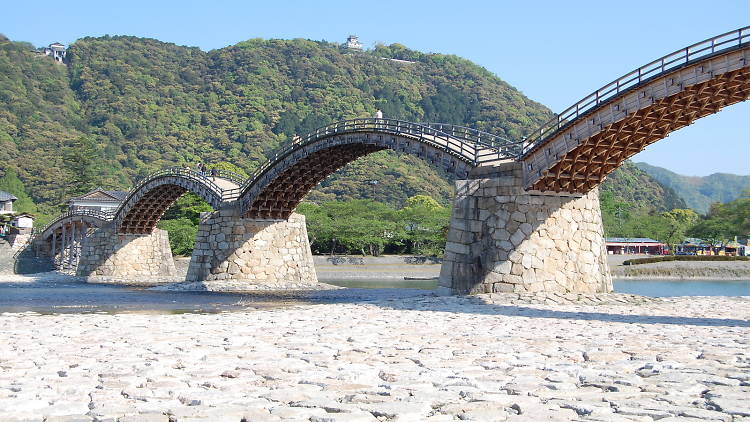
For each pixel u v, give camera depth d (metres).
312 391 13.38
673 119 39.66
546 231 44.94
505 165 45.66
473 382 14.16
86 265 101.31
